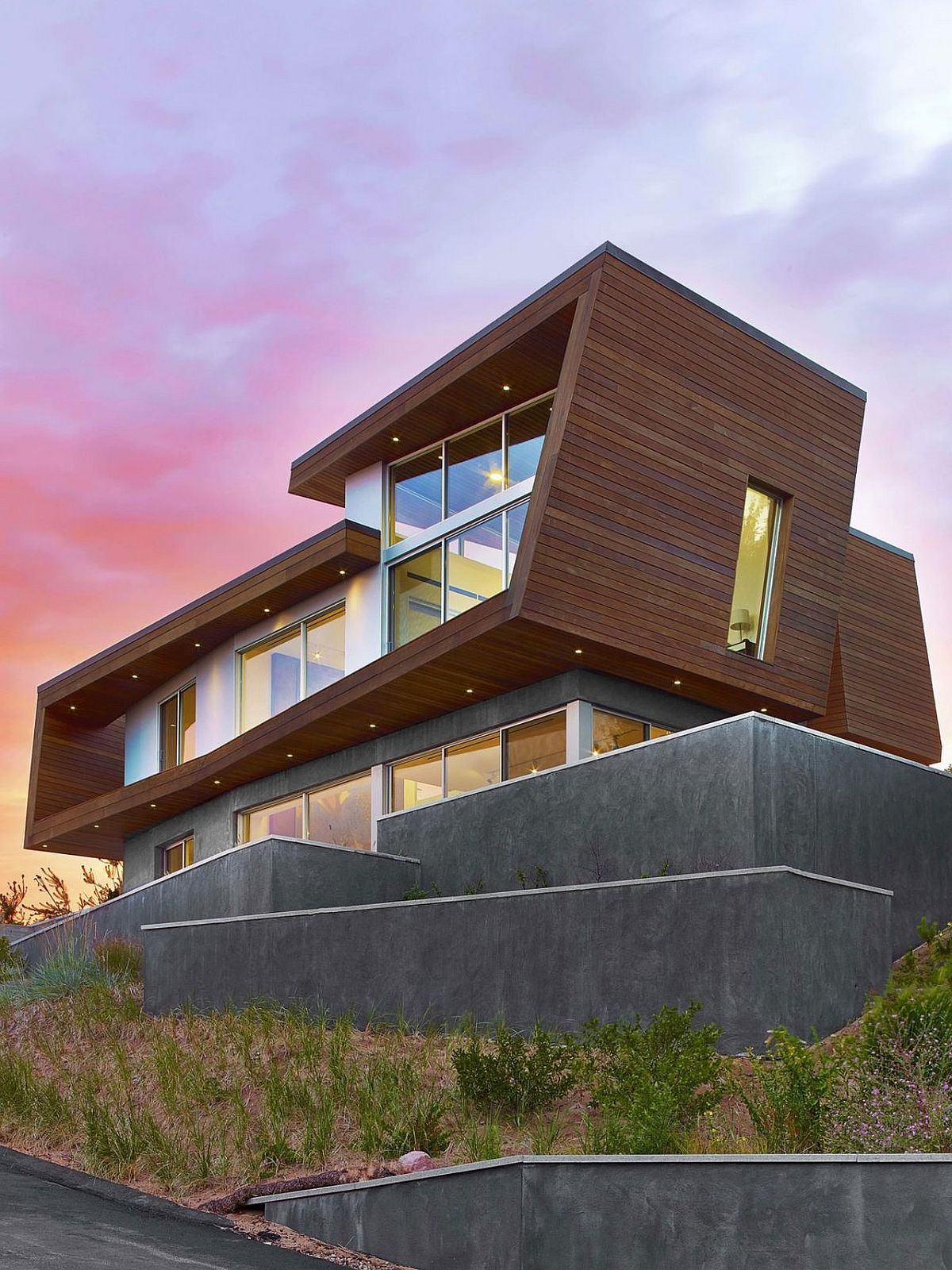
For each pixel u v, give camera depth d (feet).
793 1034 33.55
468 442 69.77
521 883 51.85
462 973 38.86
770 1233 21.54
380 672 62.64
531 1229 22.49
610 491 57.06
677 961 35.12
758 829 44.27
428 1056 35.55
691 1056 29.14
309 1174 27.99
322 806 74.84
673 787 47.42
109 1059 38.93
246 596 78.07
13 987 50.42
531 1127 29.89
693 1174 22.13
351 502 76.23
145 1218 25.55
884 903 38.04
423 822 56.95
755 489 64.69
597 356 56.85
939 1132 24.68
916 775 48.73
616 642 56.80
